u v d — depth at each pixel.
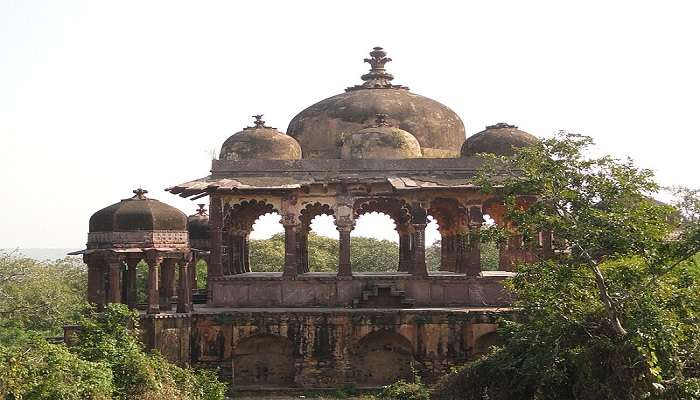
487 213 25.34
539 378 14.82
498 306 22.23
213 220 22.53
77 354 16.02
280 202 22.78
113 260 19.77
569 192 13.89
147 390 15.73
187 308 20.66
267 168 23.19
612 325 13.68
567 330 14.47
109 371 15.28
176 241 20.45
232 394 20.53
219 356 20.80
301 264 27.12
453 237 26.77
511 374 16.00
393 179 22.36
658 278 13.83
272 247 42.75
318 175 23.02
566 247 14.82
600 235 13.57
